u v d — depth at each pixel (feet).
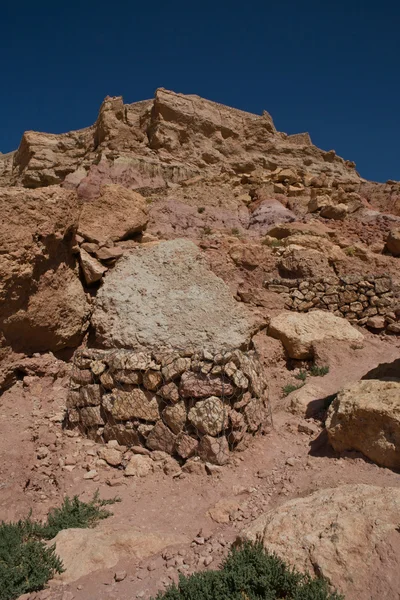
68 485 18.24
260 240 59.36
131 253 29.37
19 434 21.43
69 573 13.06
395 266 53.26
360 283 39.42
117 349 22.97
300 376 30.48
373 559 11.83
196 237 60.03
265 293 39.11
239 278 42.29
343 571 11.70
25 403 24.63
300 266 43.70
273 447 20.76
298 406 24.84
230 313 25.26
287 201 82.79
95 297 29.35
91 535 14.38
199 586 11.96
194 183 88.63
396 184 103.91
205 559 13.56
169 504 17.03
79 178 88.17
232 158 124.26
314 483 17.04
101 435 21.31
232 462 19.19
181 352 20.34
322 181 93.86
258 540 13.38
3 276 24.12
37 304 26.45
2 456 19.35
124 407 20.76
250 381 21.16
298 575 11.73
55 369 26.78
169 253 28.45
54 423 22.76
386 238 62.85
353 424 18.56
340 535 12.41
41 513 16.55
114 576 13.03
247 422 20.74
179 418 19.66
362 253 54.65
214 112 128.06
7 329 25.50
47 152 124.77
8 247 24.59
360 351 32.58
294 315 36.11
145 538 14.46
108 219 36.47
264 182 91.56
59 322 27.94
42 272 26.99
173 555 13.99
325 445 20.17
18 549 13.85
